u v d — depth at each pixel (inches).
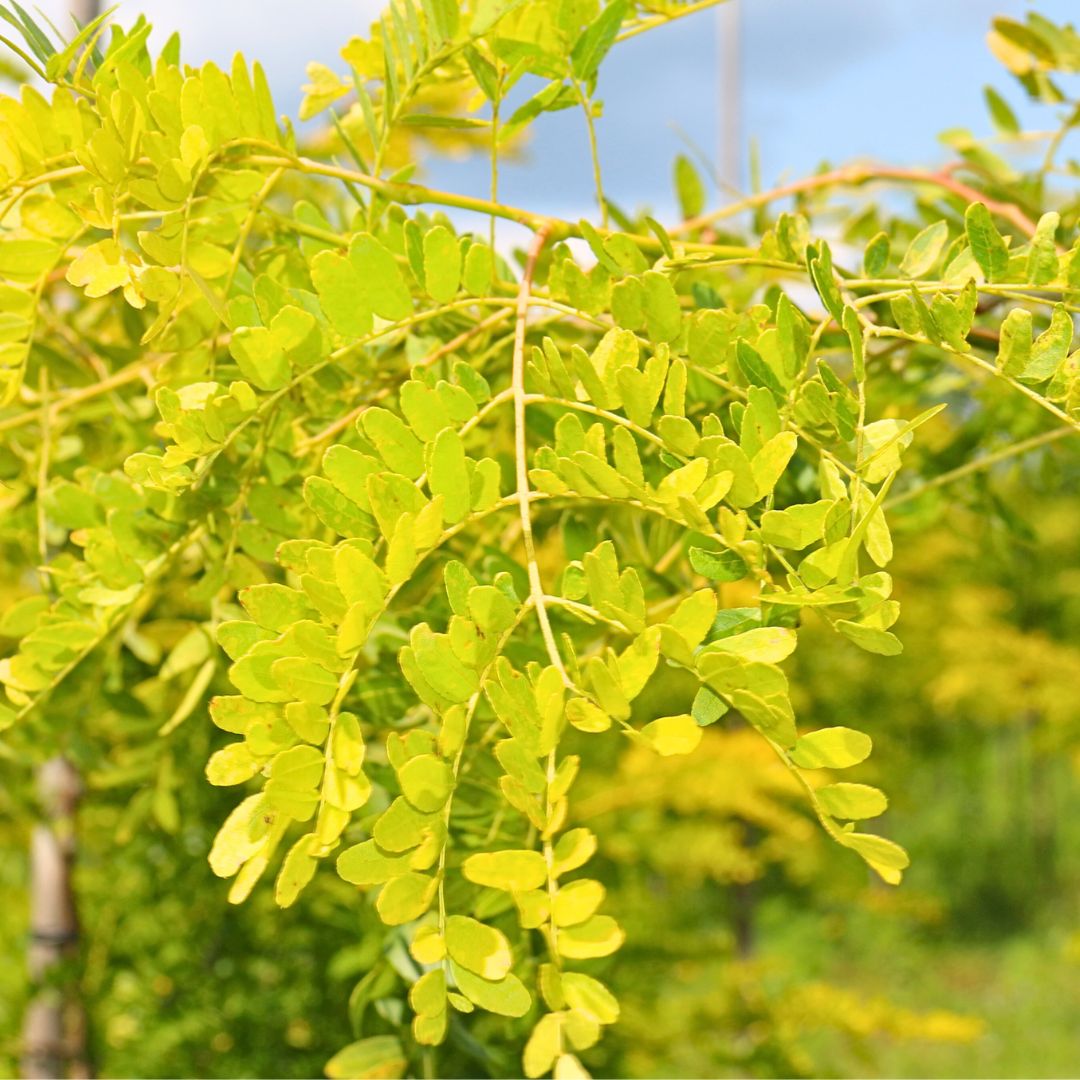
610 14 25.5
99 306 35.9
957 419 45.9
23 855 74.9
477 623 21.0
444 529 21.8
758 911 161.6
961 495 36.9
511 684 20.9
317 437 28.1
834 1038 194.5
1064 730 177.2
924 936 271.1
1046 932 281.4
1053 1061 220.7
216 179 25.3
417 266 24.4
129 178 23.5
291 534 28.0
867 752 20.7
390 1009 30.7
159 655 36.3
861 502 21.7
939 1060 223.5
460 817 28.5
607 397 22.3
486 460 21.8
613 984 70.9
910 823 332.8
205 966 62.4
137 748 37.4
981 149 39.6
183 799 51.8
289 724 21.3
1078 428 22.5
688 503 20.7
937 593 161.2
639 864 80.7
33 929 55.4
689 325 24.0
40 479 30.4
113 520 27.6
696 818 101.6
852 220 41.0
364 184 26.2
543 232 26.5
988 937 281.0
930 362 35.8
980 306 32.4
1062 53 33.9
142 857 58.2
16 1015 59.2
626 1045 70.3
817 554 20.9
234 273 26.1
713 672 20.5
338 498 22.6
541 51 25.7
